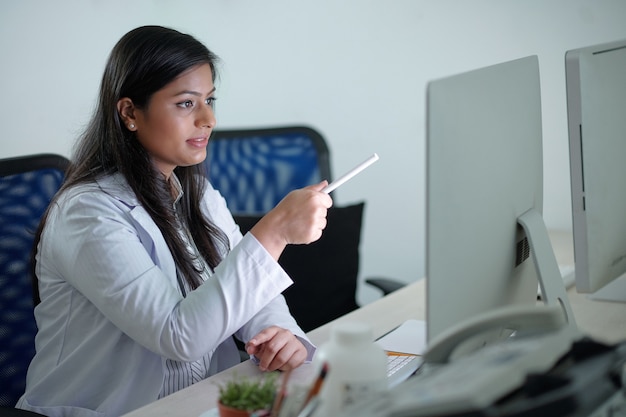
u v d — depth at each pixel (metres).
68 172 1.51
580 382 0.71
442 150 0.85
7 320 1.59
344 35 2.64
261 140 2.54
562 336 0.76
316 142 2.49
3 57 3.04
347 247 2.03
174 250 1.45
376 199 2.71
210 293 1.26
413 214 2.66
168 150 1.43
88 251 1.32
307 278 1.99
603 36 2.22
